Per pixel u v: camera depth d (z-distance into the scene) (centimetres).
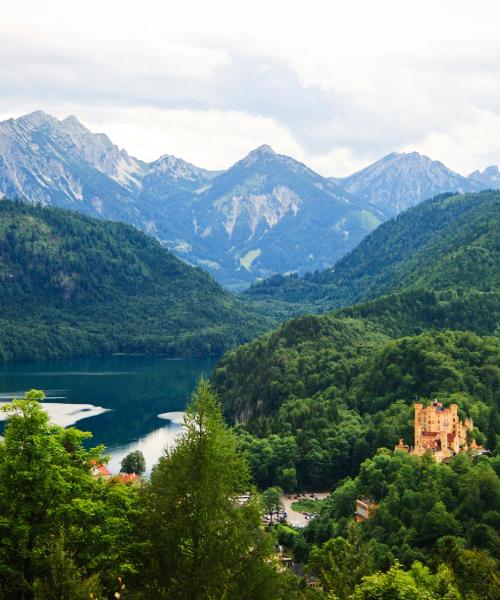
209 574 8394
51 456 9362
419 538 19575
